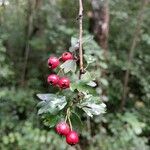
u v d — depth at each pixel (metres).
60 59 0.17
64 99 0.15
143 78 0.59
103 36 0.54
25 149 0.45
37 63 0.62
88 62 0.16
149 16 0.64
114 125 0.51
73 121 0.15
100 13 0.53
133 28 0.63
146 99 0.58
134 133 0.50
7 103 0.50
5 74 0.52
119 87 0.58
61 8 0.62
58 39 0.59
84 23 0.54
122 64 0.58
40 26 0.63
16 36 0.62
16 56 0.62
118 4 0.62
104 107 0.15
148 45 0.63
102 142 0.49
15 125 0.48
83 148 0.49
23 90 0.53
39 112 0.15
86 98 0.15
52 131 0.47
